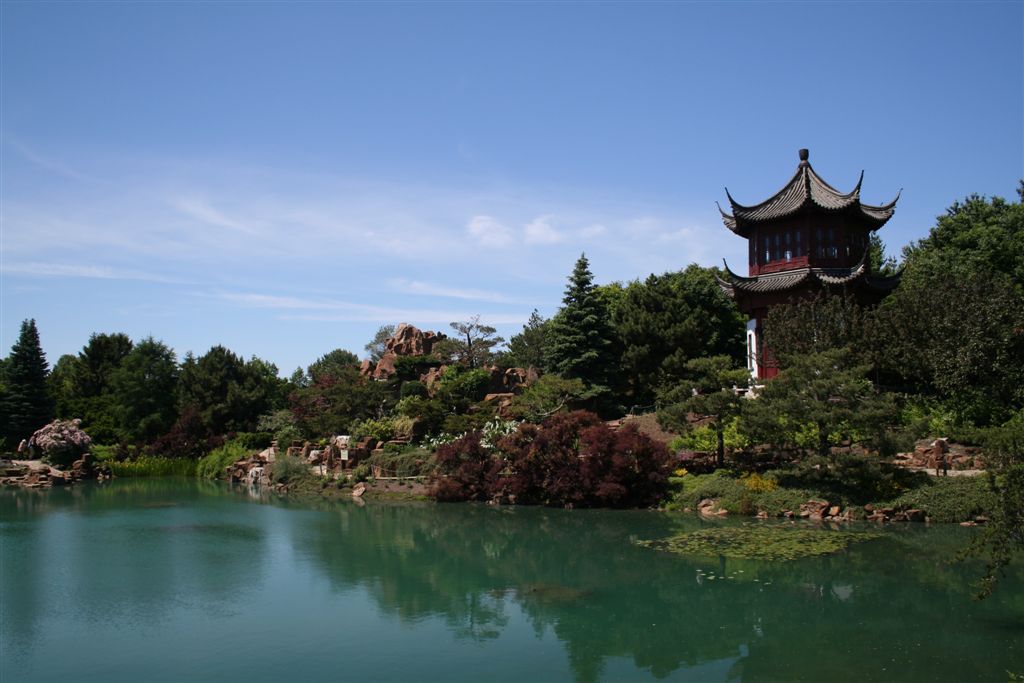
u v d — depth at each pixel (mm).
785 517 33125
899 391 43219
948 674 15242
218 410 73312
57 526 35562
